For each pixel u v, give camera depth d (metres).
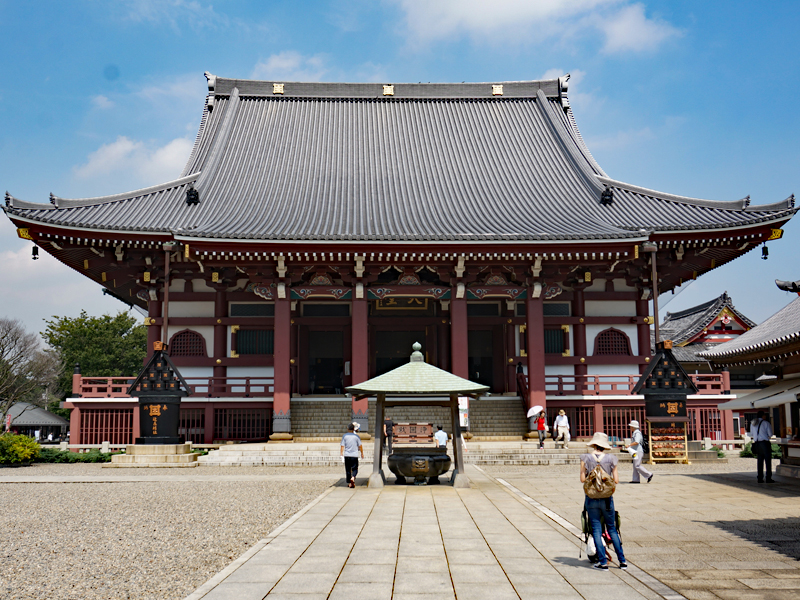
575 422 38.09
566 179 45.88
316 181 45.00
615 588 9.62
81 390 36.72
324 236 34.19
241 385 37.25
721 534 13.76
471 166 47.59
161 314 39.81
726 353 25.50
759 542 12.95
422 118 53.28
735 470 27.62
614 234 34.59
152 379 31.52
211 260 35.44
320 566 10.78
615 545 10.86
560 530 13.78
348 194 43.25
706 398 37.12
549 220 39.06
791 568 10.91
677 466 29.41
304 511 16.25
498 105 54.69
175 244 34.84
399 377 21.52
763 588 9.72
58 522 15.84
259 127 50.97
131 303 46.72
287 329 35.94
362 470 27.94
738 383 55.16
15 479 25.22
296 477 25.61
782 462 25.22
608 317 40.88
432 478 22.33
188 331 39.69
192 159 48.12
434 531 13.66
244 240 34.09
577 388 40.22
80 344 86.75
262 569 10.60
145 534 14.30
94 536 14.13
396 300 44.81
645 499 18.80
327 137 50.50
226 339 39.75
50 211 35.81
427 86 55.28
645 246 35.16
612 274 40.88
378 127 52.06
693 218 38.69
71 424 36.19
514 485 21.95
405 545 12.32
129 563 11.77
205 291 40.16
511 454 30.50
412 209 41.03
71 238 35.19
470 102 55.09
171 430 31.34
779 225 36.62
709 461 30.94
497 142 50.44
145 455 30.19
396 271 39.62
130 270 39.22
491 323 41.38
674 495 19.59
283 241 34.25
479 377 46.53
